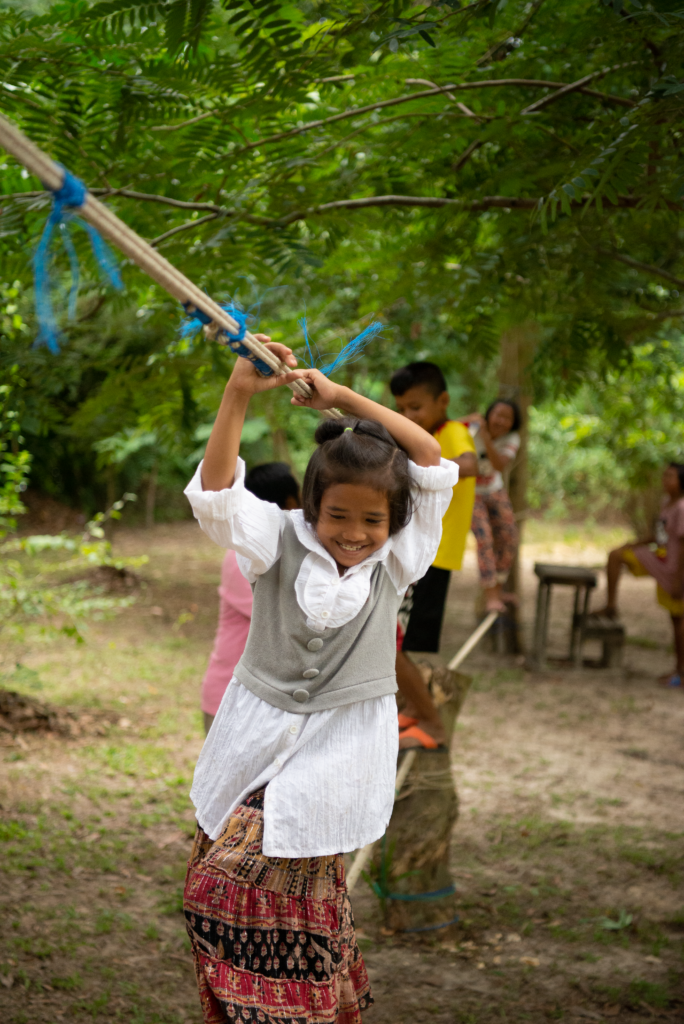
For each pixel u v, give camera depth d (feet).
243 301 13.29
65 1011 9.64
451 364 20.31
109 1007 9.80
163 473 54.65
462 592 39.42
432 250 12.64
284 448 39.83
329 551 6.22
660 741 21.24
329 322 21.58
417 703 11.63
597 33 8.57
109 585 34.96
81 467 50.78
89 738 18.69
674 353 29.19
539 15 8.92
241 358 5.83
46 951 10.73
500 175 10.49
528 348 26.09
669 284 13.58
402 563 6.44
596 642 32.53
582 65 9.62
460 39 9.25
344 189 11.05
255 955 5.94
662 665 29.22
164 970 10.69
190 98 8.79
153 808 15.47
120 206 10.29
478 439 18.76
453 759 19.33
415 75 9.29
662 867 14.28
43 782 16.14
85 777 16.55
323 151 10.35
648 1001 10.53
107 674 23.70
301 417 43.16
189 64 8.32
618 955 11.66
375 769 6.23
